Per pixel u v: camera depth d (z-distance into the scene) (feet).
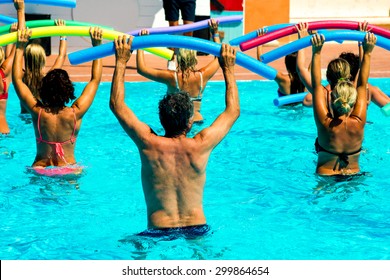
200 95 45.11
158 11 78.48
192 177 26.32
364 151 40.34
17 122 46.75
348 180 33.78
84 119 48.57
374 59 75.36
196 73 44.39
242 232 29.48
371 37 32.86
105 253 27.30
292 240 28.81
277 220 30.96
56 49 77.56
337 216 31.40
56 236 29.09
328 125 33.37
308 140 43.60
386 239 29.04
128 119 26.09
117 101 26.09
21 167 37.35
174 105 26.03
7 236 29.09
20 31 33.06
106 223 30.48
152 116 49.88
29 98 34.71
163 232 26.37
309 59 73.97
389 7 97.40
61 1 41.68
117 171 37.35
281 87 49.49
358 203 32.65
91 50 28.73
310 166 38.29
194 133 43.93
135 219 30.94
